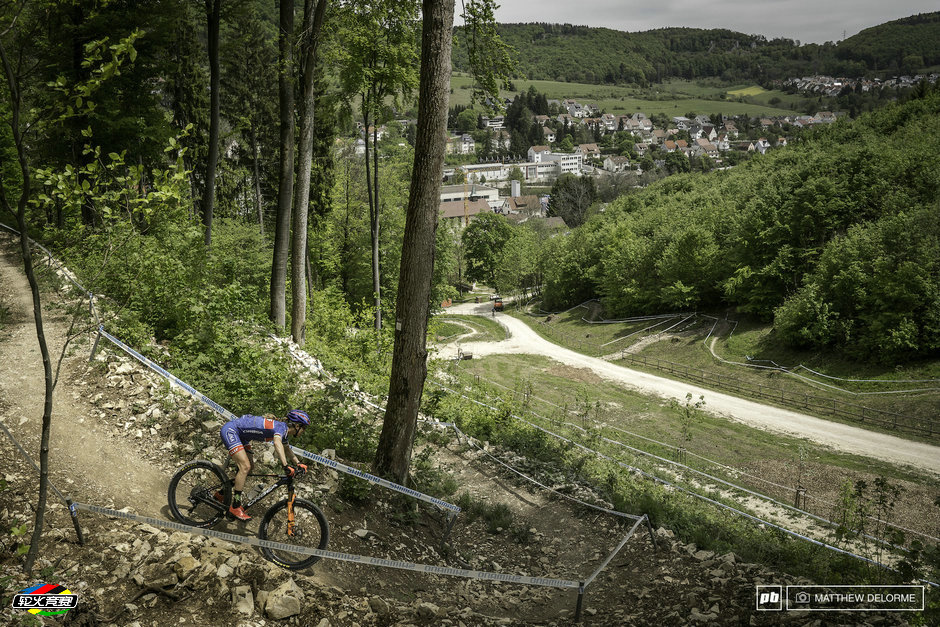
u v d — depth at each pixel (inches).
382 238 1648.6
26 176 177.3
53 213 1011.9
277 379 396.8
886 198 1678.2
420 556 308.8
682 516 434.6
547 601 292.8
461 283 4175.7
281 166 652.7
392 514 335.3
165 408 330.0
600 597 296.0
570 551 363.3
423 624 236.1
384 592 258.5
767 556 362.9
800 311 1455.5
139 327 405.1
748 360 1550.2
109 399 333.1
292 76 638.5
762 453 961.5
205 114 1476.4
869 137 2630.4
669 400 1331.2
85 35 659.4
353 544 283.6
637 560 339.0
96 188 194.4
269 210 1989.4
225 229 1301.7
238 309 459.5
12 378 346.9
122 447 296.7
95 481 263.0
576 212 4606.3
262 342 438.9
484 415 641.6
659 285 2202.3
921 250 1311.5
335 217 1632.6
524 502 436.5
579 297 2903.5
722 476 810.8
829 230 1718.8
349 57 848.9
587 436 823.7
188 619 195.8
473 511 396.2
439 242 2144.4
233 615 201.3
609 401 1323.8
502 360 1850.4
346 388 436.8
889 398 1179.3
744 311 1806.1
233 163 1818.4
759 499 698.8
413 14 708.0
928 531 622.5
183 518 250.4
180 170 203.0
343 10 732.0
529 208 6496.1
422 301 358.3
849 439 1040.2
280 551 247.4
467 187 6963.6
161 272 454.9
